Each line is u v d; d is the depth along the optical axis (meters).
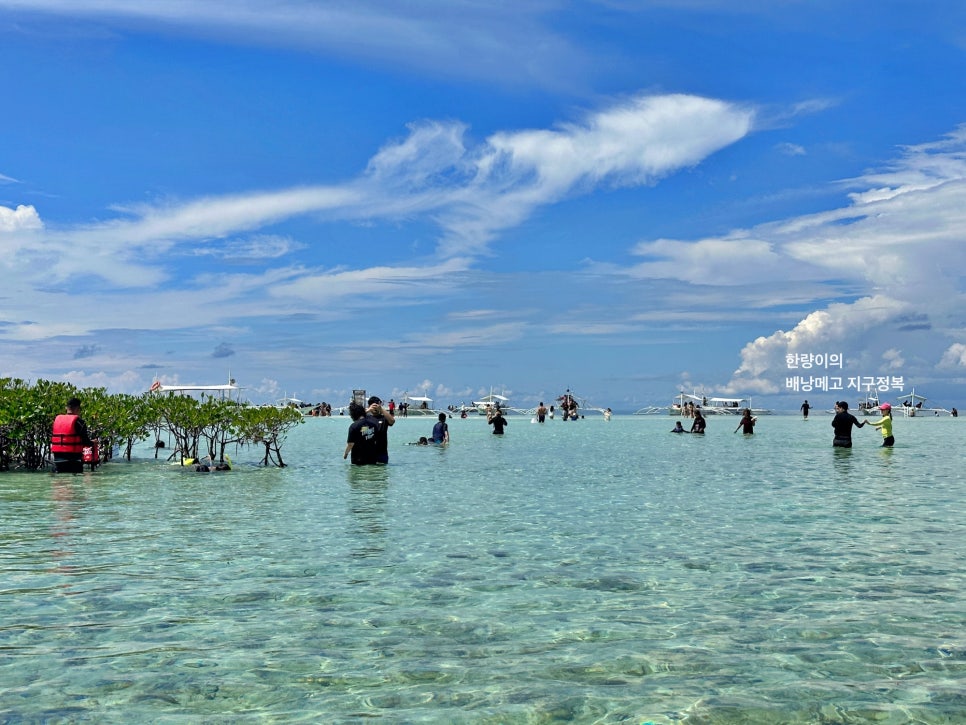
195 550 9.84
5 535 10.95
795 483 18.44
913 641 6.18
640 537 10.85
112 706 4.94
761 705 4.95
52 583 8.02
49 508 13.93
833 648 6.02
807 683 5.31
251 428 23.42
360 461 23.86
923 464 24.31
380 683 5.32
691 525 11.94
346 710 4.89
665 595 7.61
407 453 30.36
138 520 12.46
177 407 23.67
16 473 21.27
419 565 8.96
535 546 10.15
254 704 4.98
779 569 8.75
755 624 6.66
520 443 38.72
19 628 6.50
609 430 58.94
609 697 5.08
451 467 23.33
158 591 7.71
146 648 6.02
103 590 7.75
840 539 10.66
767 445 36.31
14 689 5.21
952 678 5.39
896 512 13.34
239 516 12.88
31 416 21.97
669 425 73.00
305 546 10.13
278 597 7.50
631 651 5.96
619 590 7.80
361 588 7.86
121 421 24.17
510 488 17.34
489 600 7.41
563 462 25.48
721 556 9.47
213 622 6.68
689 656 5.85
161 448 32.69
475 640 6.22
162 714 4.82
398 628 6.53
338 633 6.39
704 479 19.52
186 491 16.75
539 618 6.83
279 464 24.56
